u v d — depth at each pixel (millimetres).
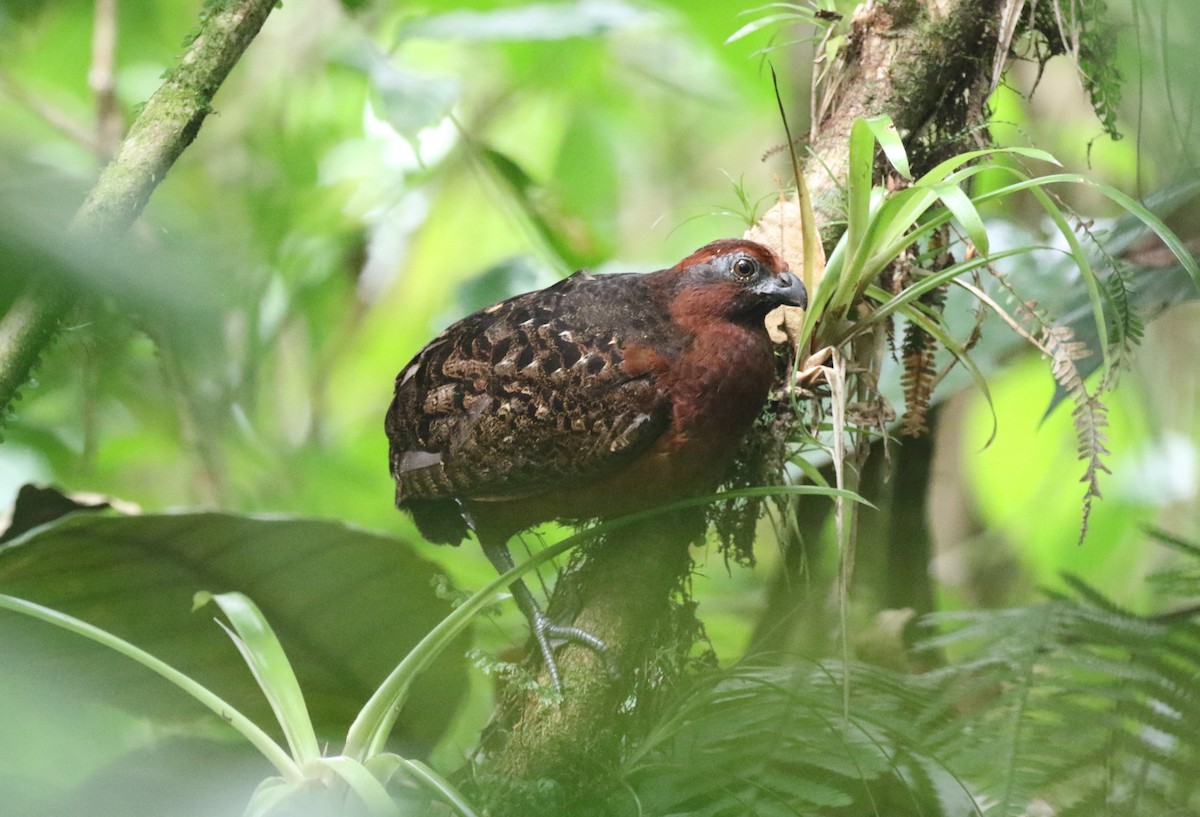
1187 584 5031
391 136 12273
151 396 9484
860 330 6129
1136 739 4582
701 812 4738
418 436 7090
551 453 6574
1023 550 11438
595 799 5441
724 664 7043
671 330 6543
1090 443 5559
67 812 5102
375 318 13742
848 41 6824
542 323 6793
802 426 6645
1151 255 7324
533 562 5227
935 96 6734
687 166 15406
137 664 7004
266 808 4797
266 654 5297
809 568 7555
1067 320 7516
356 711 7387
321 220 11875
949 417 11836
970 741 4770
